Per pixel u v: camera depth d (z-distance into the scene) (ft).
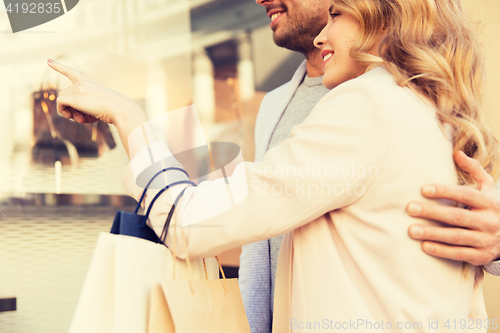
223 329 1.84
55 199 4.26
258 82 6.75
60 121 4.31
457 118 1.76
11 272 3.95
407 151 1.65
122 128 1.90
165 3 5.79
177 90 5.85
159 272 1.77
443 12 1.96
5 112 4.03
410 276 1.63
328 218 1.87
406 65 1.84
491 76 4.74
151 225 1.89
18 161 4.09
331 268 1.76
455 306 1.70
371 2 1.93
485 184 1.77
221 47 6.44
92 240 4.47
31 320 4.01
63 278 4.24
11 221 4.01
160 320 1.66
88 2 4.79
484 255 1.68
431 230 1.64
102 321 1.63
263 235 1.67
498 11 4.97
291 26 3.09
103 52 4.96
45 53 4.33
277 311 2.14
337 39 2.08
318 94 3.13
